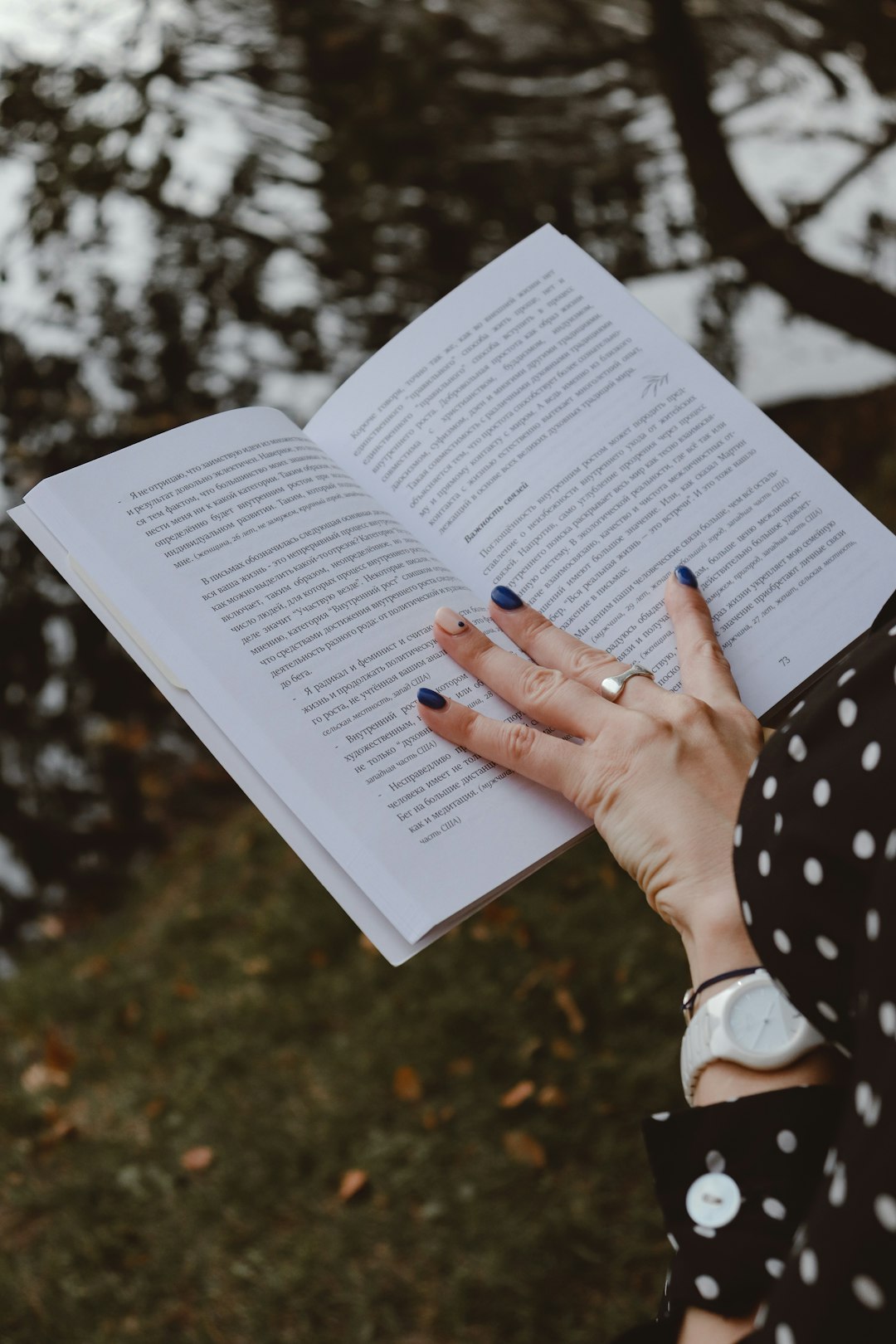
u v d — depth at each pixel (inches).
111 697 175.8
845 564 44.7
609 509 46.2
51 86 161.8
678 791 35.3
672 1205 27.5
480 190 173.6
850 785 24.2
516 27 178.5
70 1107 122.0
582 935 118.0
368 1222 99.3
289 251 167.2
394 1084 110.6
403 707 40.6
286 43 170.2
